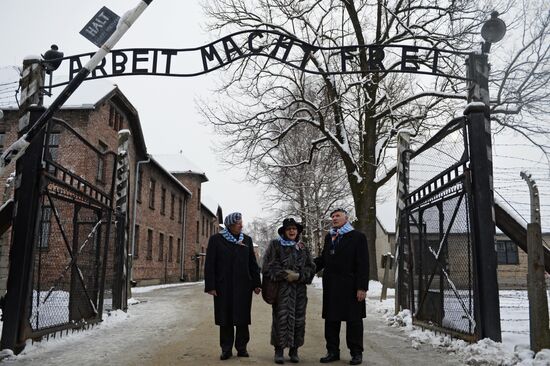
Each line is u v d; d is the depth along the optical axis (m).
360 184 20.83
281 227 6.30
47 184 6.99
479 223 6.46
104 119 22.77
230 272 6.42
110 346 7.14
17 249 6.56
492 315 6.26
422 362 6.04
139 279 29.00
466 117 6.89
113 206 9.99
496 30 7.23
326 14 19.59
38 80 7.29
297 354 6.29
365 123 20.88
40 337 7.03
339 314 6.07
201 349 6.94
